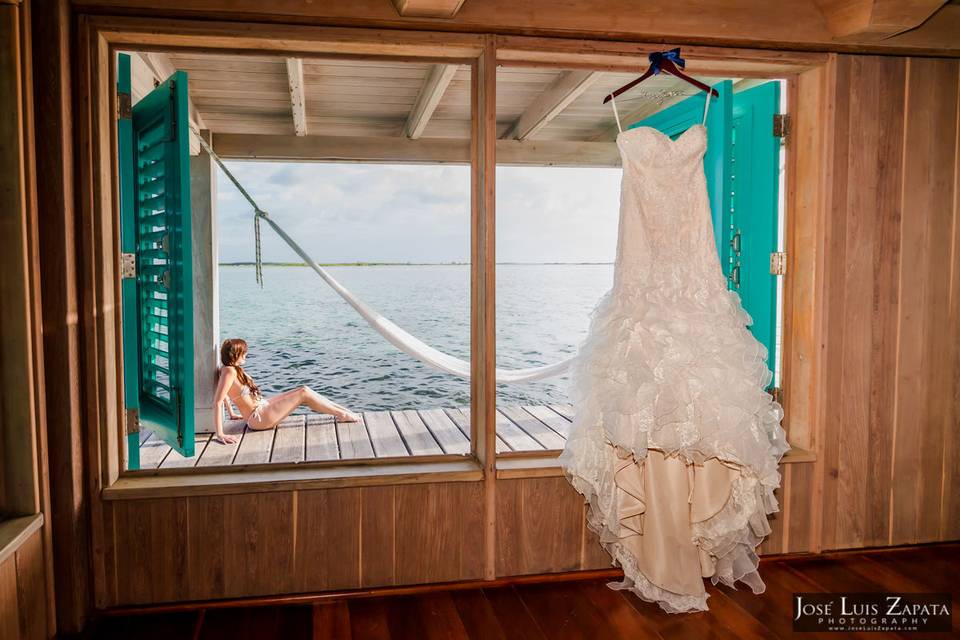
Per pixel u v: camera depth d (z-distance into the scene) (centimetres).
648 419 228
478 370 274
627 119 536
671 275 236
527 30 254
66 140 224
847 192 284
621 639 225
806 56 277
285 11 237
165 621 236
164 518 242
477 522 263
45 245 223
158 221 266
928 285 295
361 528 255
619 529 239
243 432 436
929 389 299
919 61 288
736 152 310
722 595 257
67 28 224
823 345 285
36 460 218
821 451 287
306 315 1877
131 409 261
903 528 301
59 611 228
